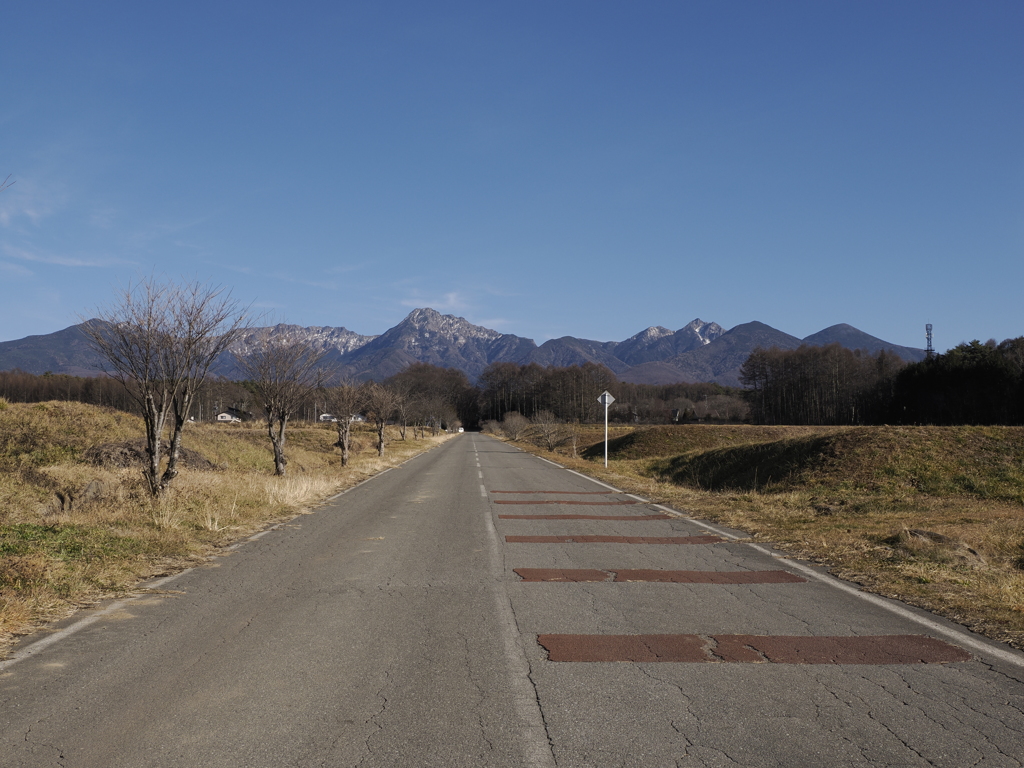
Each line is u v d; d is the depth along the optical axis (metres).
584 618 5.77
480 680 4.30
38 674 4.38
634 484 18.98
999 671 4.47
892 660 4.70
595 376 121.62
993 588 6.54
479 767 3.16
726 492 16.58
